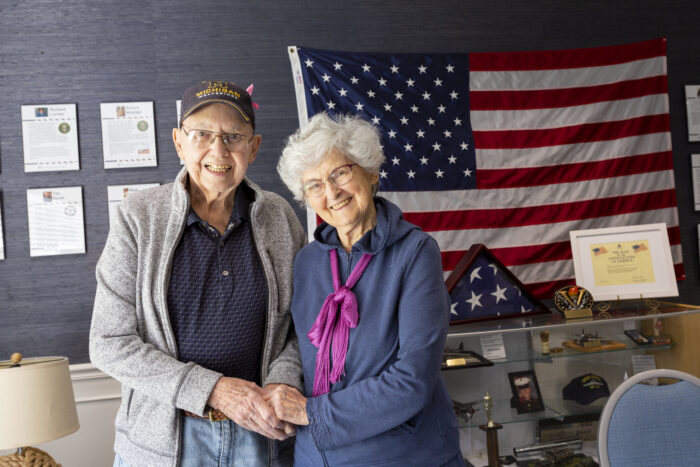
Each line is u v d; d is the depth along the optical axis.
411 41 2.88
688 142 3.05
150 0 2.68
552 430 2.13
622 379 2.17
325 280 1.34
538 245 2.89
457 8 2.92
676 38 3.08
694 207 3.03
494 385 2.07
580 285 2.47
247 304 1.43
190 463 1.34
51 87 2.61
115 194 2.64
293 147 1.31
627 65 2.97
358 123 1.35
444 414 1.29
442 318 1.23
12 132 2.58
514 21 2.96
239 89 1.40
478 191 2.87
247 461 1.39
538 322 2.19
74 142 2.61
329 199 1.29
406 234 1.29
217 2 2.73
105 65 2.65
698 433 1.49
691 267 3.02
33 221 2.58
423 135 2.83
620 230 2.51
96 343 1.34
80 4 2.63
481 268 2.26
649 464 1.47
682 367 2.20
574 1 3.01
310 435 1.23
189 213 1.42
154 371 1.29
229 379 1.30
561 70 2.95
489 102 2.90
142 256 1.38
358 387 1.18
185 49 2.70
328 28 2.82
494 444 2.05
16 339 2.56
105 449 2.57
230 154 1.38
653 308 2.40
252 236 1.49
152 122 2.66
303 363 1.35
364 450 1.19
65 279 2.60
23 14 2.59
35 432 1.86
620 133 2.96
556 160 2.92
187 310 1.39
